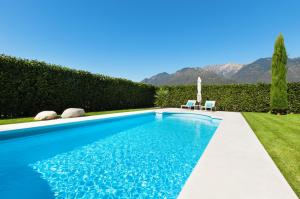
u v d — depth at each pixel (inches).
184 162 220.7
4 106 426.0
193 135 375.2
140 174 186.2
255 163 164.7
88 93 644.7
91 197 142.6
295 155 193.6
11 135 287.0
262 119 492.4
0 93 415.2
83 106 629.9
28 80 470.0
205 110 775.1
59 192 150.3
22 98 458.0
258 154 188.5
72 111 474.3
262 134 297.1
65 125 369.7
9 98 432.5
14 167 202.8
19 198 140.8
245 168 153.6
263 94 734.5
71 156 241.9
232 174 142.2
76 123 392.5
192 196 110.7
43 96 505.0
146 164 214.1
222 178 135.3
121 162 220.4
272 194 114.2
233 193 114.9
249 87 761.0
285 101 614.9
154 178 177.0
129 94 850.8
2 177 177.6
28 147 277.3
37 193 148.3
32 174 184.7
